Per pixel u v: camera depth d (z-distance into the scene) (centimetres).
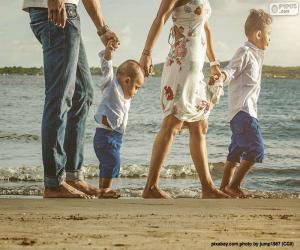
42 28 398
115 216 262
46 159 395
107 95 470
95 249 176
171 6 446
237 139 511
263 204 332
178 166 946
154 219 252
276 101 3114
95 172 906
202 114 458
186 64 445
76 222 239
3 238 196
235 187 518
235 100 512
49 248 177
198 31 450
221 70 496
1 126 1914
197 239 197
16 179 807
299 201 353
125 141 1475
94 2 450
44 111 397
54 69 396
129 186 739
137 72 471
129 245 183
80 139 431
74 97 428
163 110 456
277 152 1262
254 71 513
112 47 462
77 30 401
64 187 398
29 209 290
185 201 348
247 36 527
